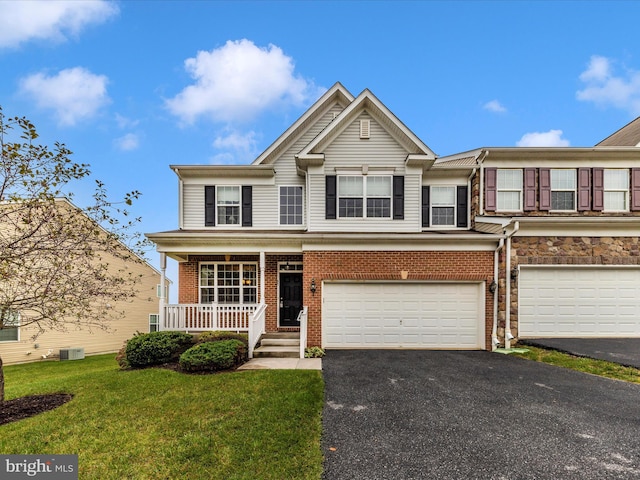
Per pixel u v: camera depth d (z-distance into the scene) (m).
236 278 12.26
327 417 4.96
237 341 8.55
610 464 3.79
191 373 7.32
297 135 12.91
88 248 5.83
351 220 11.53
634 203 11.84
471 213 12.34
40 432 4.52
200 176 12.59
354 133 11.77
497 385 6.50
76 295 5.69
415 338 10.07
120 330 17.98
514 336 10.16
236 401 5.50
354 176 11.68
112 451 4.02
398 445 4.17
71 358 14.34
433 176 12.43
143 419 4.89
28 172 5.08
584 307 10.63
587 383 6.64
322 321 10.10
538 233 10.58
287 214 12.60
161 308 10.27
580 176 12.00
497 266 10.04
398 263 10.03
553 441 4.30
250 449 4.01
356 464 3.75
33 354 13.66
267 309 11.91
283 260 12.05
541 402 5.61
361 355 9.16
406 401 5.62
